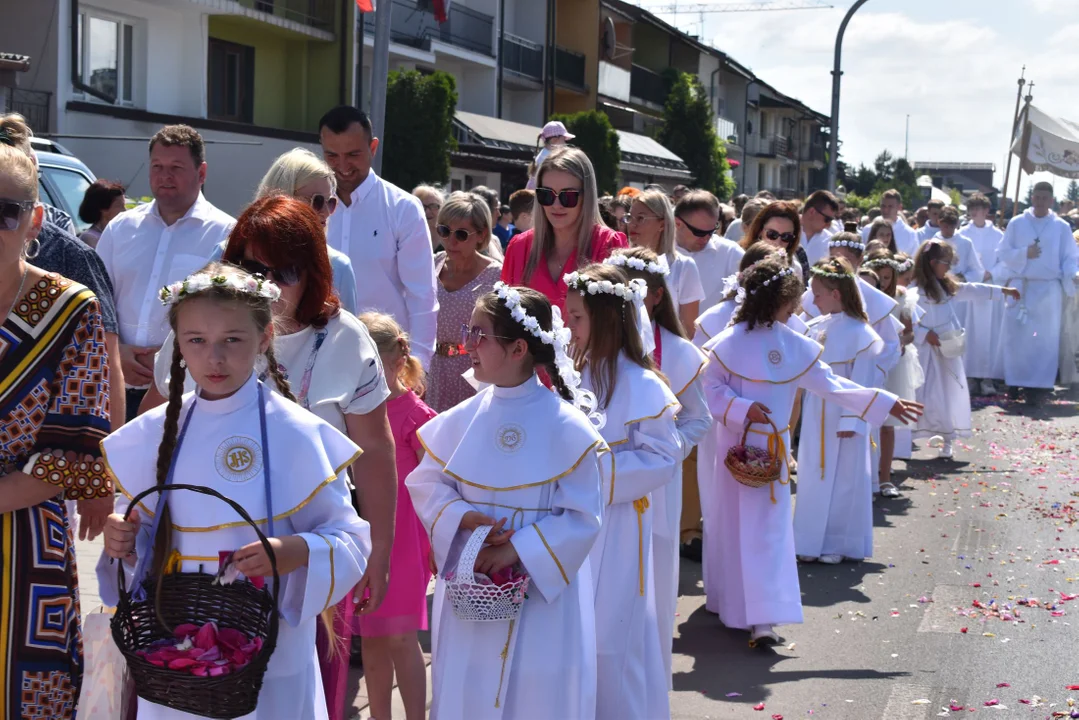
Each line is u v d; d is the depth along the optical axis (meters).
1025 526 8.80
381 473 3.66
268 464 3.03
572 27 39.47
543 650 3.84
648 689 4.62
